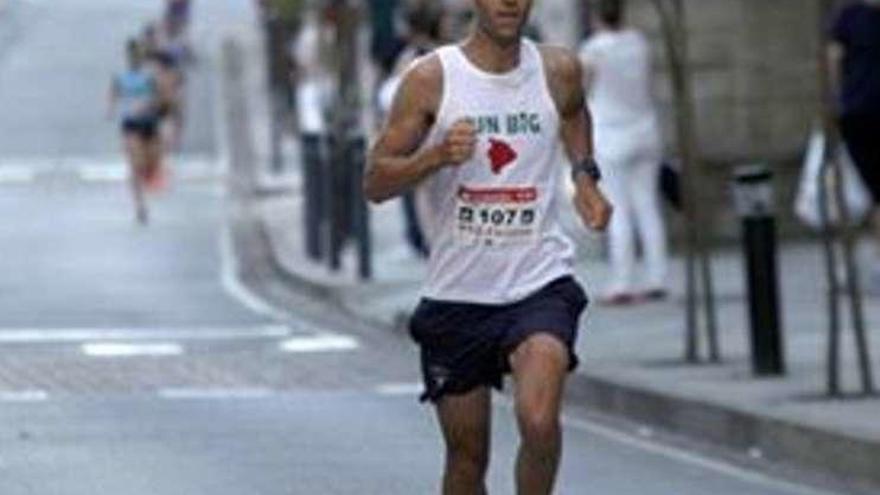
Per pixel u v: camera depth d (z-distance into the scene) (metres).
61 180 84.94
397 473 29.17
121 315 48.94
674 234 53.22
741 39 54.28
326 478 28.80
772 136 54.34
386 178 20.66
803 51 54.44
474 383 21.09
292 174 83.19
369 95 85.44
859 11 43.06
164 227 69.25
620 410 35.22
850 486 29.08
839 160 37.16
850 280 33.38
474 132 20.58
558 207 21.53
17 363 40.91
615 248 45.25
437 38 51.97
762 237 35.38
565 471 29.91
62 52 131.88
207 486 28.27
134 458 30.42
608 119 44.84
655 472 29.94
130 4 154.50
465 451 21.33
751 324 35.56
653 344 39.88
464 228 20.84
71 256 61.75
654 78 53.66
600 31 45.22
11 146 97.75
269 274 57.78
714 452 31.84
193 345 43.62
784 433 31.06
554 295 20.91
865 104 43.06
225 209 74.50
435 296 21.00
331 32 63.53
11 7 147.38
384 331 45.84
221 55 125.62
